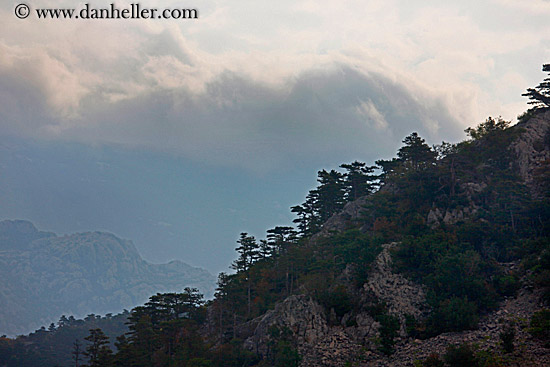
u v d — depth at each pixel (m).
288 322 157.62
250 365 159.50
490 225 170.88
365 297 157.50
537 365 113.06
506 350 121.19
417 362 127.81
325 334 154.00
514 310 138.50
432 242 165.50
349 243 184.50
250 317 194.75
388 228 193.75
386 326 140.88
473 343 128.88
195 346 178.50
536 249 157.38
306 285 175.62
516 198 180.50
